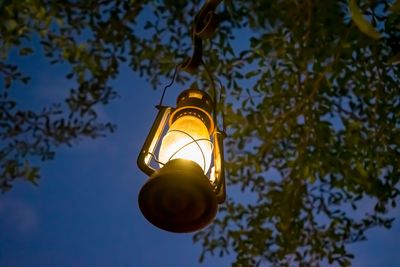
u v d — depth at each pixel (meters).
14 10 3.13
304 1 2.78
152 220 1.56
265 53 3.08
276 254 3.79
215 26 2.08
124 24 3.60
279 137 3.66
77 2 3.47
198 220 1.56
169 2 3.69
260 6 2.73
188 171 1.52
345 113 3.43
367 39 2.69
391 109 3.16
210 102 1.90
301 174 3.51
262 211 3.79
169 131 1.77
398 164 3.18
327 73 3.11
